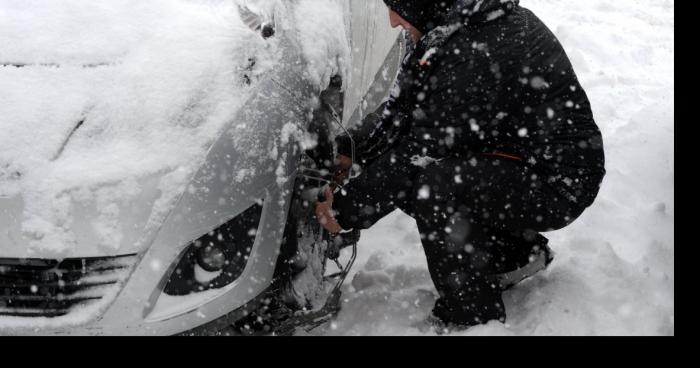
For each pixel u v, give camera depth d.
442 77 2.68
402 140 2.80
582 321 2.83
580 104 2.80
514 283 3.12
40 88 2.68
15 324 2.38
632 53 6.74
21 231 2.36
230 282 2.54
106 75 2.74
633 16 8.11
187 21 3.00
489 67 2.64
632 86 5.94
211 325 2.51
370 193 2.78
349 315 3.04
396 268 3.42
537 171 2.77
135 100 2.65
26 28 2.94
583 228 3.68
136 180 2.46
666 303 2.95
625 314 2.86
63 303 2.38
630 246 3.51
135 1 3.10
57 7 3.05
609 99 5.54
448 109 2.67
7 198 2.40
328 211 2.84
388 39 4.40
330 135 3.00
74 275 2.37
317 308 2.84
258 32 2.87
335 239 3.21
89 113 2.62
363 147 3.22
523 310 2.97
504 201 2.76
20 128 2.55
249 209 2.58
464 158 2.77
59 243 2.35
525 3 8.34
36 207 2.39
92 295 2.39
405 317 3.00
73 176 2.44
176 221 2.44
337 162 3.10
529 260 3.07
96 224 2.38
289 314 2.78
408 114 3.05
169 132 2.57
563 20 7.80
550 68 2.73
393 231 3.91
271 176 2.62
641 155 4.39
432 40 2.71
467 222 2.78
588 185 2.78
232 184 2.53
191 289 2.50
